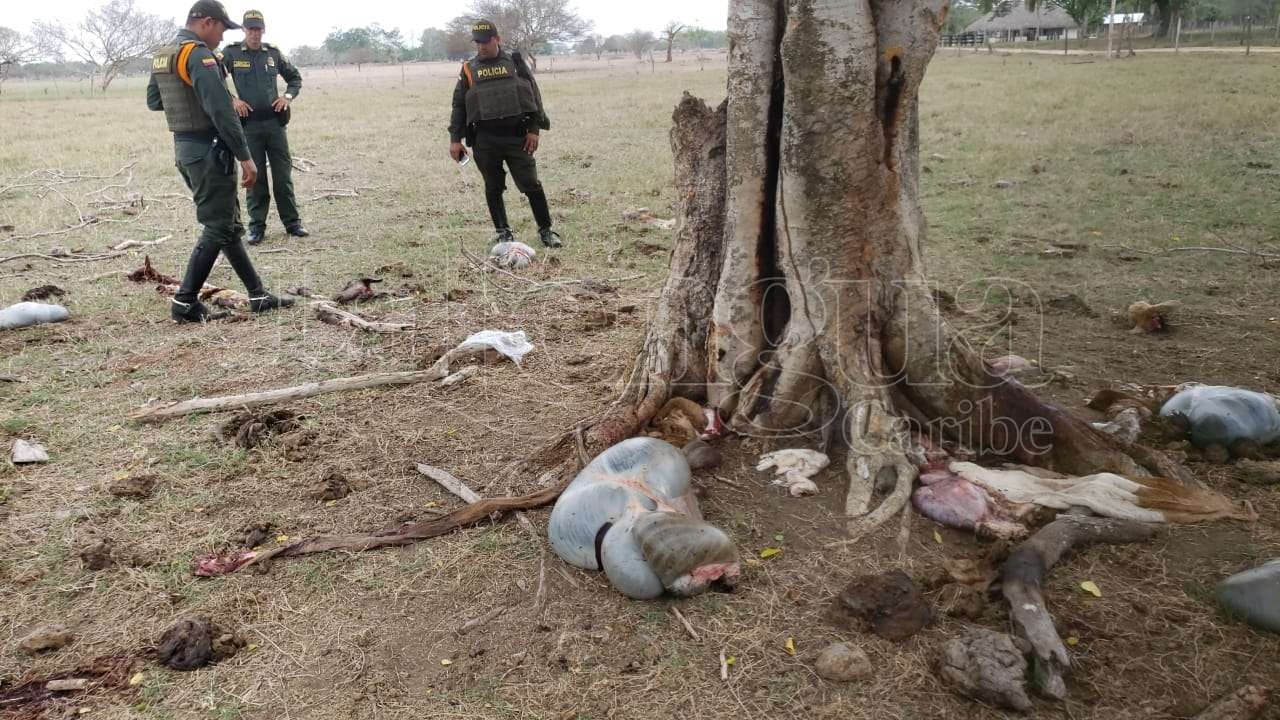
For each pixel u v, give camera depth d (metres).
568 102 22.72
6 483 3.87
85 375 5.14
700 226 4.25
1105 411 4.32
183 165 5.79
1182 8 48.16
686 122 4.26
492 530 3.46
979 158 11.86
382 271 7.29
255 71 8.14
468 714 2.55
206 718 2.56
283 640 2.89
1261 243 7.45
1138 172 10.52
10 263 7.84
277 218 9.87
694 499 3.41
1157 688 2.57
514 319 6.09
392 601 3.07
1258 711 2.40
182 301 6.05
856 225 3.82
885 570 3.14
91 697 2.65
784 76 3.71
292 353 5.49
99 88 48.09
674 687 2.62
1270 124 13.70
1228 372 4.85
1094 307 6.05
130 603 3.08
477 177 11.98
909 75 3.66
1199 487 3.53
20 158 14.27
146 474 3.91
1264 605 2.79
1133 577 3.05
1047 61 36.41
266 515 3.63
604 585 3.11
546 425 4.43
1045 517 3.36
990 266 7.09
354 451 4.18
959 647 2.62
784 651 2.76
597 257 7.73
